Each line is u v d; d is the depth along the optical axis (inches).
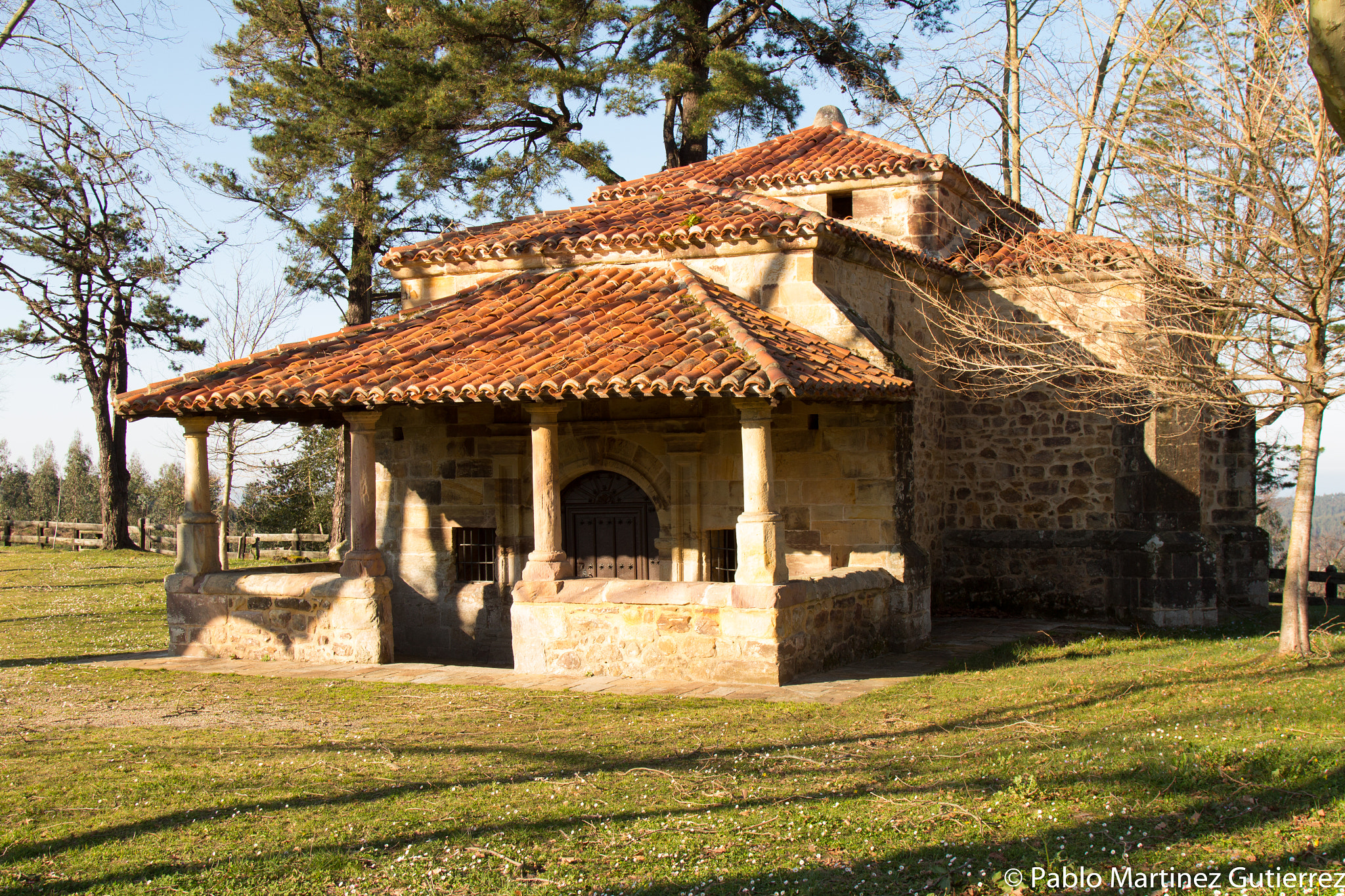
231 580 510.6
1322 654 451.2
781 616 422.0
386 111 898.1
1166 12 468.1
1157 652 487.8
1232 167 418.9
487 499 584.1
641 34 998.4
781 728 337.7
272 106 948.0
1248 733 298.5
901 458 522.6
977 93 783.1
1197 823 220.8
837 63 1015.6
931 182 649.0
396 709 383.2
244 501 1537.9
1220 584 674.8
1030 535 633.0
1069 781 252.4
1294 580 456.8
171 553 1268.5
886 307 590.2
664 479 551.8
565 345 484.7
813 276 524.7
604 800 254.5
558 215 666.8
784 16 1011.9
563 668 449.7
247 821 243.0
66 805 258.8
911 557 518.6
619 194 702.5
